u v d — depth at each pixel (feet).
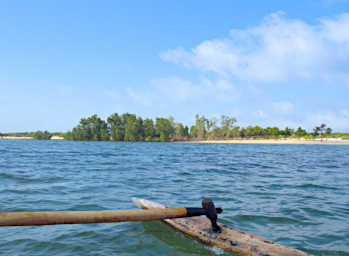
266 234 14.60
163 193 24.89
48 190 25.05
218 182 32.58
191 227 13.97
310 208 20.22
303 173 43.88
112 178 33.83
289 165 60.44
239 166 55.52
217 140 526.16
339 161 76.79
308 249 12.67
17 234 13.87
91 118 504.02
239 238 12.53
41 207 18.83
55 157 72.90
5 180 30.55
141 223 15.78
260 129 577.02
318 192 26.81
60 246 12.37
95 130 499.92
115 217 10.19
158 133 509.76
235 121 554.87
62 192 24.23
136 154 96.84
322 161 76.07
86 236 13.71
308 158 91.40
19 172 37.73
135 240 13.20
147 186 28.60
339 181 34.71
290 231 15.15
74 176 34.78
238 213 18.44
